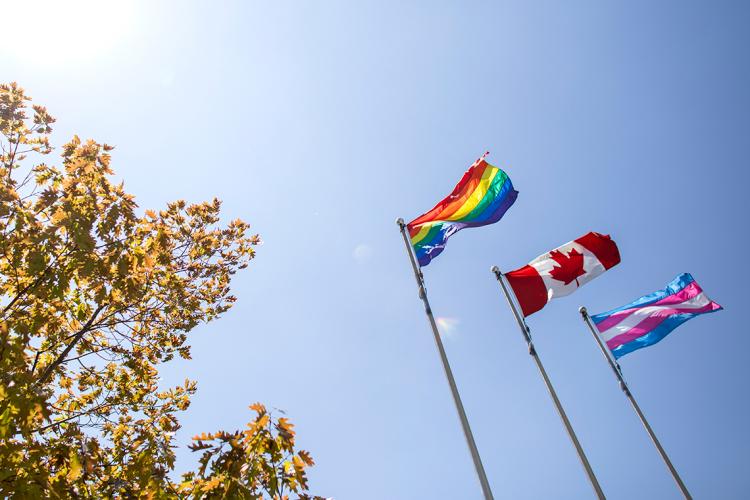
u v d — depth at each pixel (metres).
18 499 4.62
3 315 5.58
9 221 6.27
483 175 12.20
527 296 12.96
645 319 15.52
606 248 13.32
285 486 4.47
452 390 8.30
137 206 6.80
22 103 7.50
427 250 11.27
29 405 4.71
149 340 8.85
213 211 9.82
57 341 7.64
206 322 9.55
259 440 4.48
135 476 5.39
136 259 6.69
